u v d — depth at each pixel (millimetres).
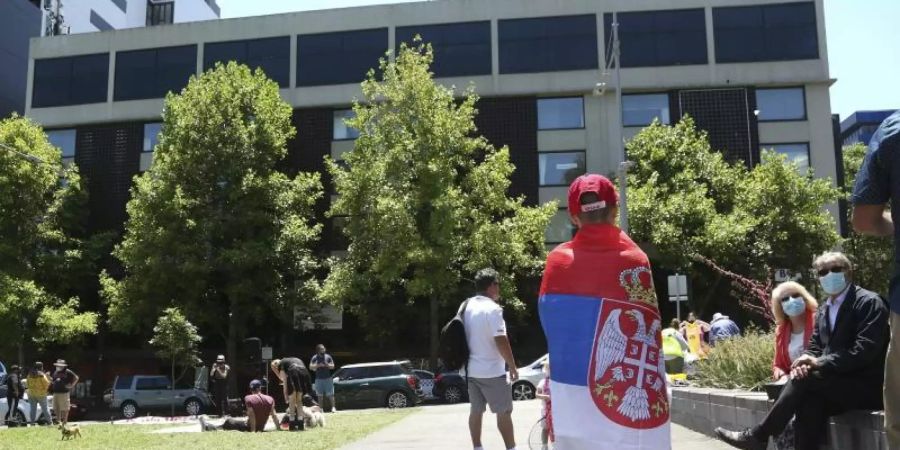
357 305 30953
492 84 35375
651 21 35281
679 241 28922
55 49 39625
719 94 34625
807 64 34562
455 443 10312
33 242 33531
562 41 35500
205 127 30500
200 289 29594
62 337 30891
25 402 22938
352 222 29219
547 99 35531
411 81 29391
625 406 3312
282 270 31281
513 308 29406
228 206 30750
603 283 3434
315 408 14414
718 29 35094
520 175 34781
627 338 3373
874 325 5105
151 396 28531
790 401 5414
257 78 33031
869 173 3756
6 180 32469
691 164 31594
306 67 37031
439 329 32500
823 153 34219
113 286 30203
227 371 24047
